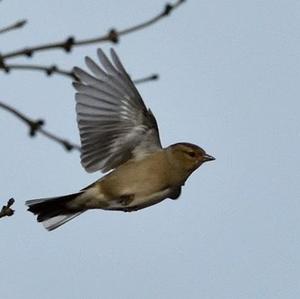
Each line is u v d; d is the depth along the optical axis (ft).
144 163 42.29
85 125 39.09
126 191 41.88
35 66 23.12
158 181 42.70
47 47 22.77
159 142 42.91
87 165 40.70
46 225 40.83
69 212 41.52
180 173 43.57
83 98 38.37
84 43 22.89
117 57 38.11
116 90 39.52
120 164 42.06
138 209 43.42
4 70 22.68
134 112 40.98
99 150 40.75
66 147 23.12
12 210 28.30
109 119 40.24
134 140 41.83
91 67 37.83
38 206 40.68
